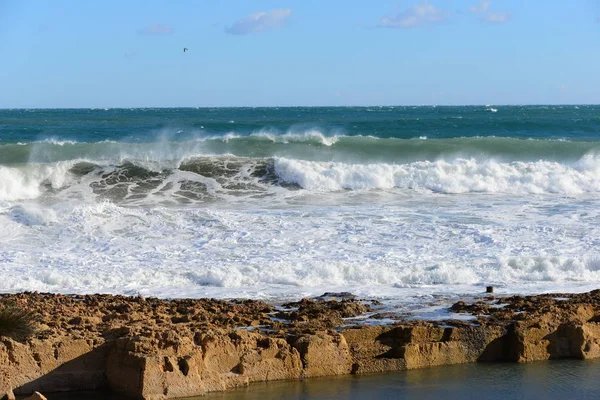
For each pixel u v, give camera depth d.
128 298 18.34
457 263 22.56
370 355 15.50
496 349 16.28
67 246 24.53
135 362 13.58
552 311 17.14
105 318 16.08
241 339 14.63
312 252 23.59
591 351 16.47
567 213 29.03
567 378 15.16
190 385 13.73
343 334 15.46
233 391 14.09
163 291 20.23
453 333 16.03
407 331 15.77
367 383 14.72
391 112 147.88
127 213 27.23
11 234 25.59
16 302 16.94
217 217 27.20
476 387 14.60
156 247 24.23
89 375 14.02
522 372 15.50
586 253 23.61
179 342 14.00
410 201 31.34
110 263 22.59
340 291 20.27
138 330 14.55
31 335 14.22
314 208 29.67
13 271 21.64
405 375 15.23
